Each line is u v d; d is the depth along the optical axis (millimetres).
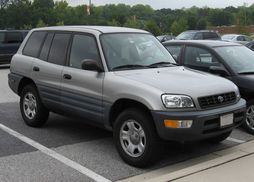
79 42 7016
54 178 5492
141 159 5758
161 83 5840
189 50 8805
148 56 6902
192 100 5648
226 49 8523
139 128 5809
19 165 5941
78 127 8016
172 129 5477
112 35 6863
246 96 7676
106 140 7191
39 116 7770
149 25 56188
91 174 5645
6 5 72438
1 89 12992
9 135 7434
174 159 6262
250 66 8211
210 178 5281
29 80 8008
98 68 6348
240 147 6801
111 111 6191
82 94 6625
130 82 5934
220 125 5848
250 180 5219
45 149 6668
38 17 67688
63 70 7031
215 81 6242
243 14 67375
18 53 8352
